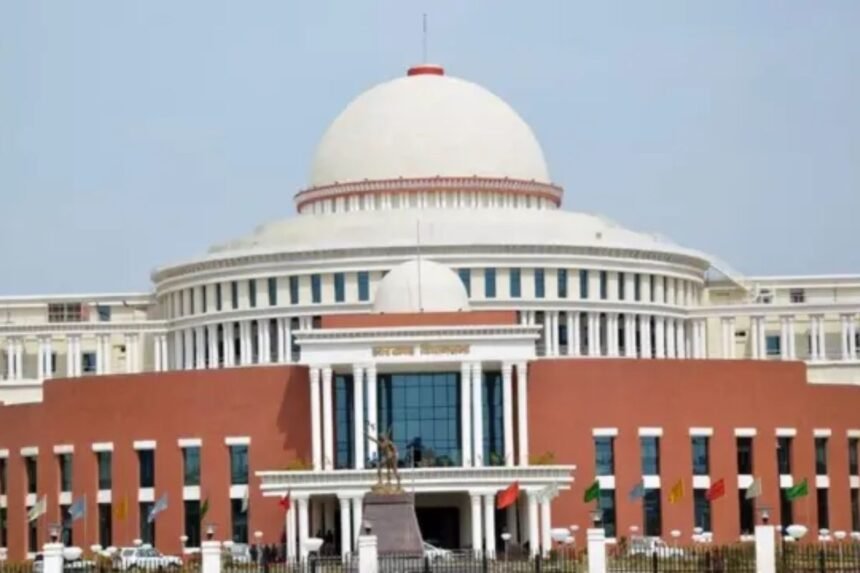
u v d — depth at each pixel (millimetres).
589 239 193250
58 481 167750
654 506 162125
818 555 117812
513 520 155000
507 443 159125
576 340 191875
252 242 197375
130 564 132625
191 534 162500
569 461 160750
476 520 152500
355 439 159250
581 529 159500
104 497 165000
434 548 143625
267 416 161750
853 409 173125
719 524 163250
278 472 153875
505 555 137125
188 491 162625
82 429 166250
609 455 161625
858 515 172875
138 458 164375
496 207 196000
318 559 130125
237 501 161625
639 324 196500
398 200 195875
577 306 192000
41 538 168000
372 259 189625
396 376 161500
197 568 128750
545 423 161125
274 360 192250
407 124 198000
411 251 189250
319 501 157625
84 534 165125
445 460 159750
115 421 165000
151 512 161000
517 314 182250
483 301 189375
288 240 194000
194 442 162625
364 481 153250
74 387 167250
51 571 108250
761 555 106312
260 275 193375
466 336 159250
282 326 191875
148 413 164125
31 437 169875
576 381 161750
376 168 196875
